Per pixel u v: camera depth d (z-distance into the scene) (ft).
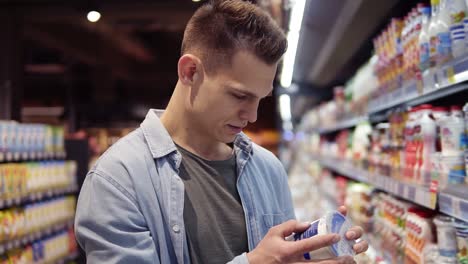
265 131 30.35
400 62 7.39
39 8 16.62
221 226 4.68
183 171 4.69
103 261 4.13
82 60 32.68
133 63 37.93
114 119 32.35
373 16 8.94
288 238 4.22
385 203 8.56
